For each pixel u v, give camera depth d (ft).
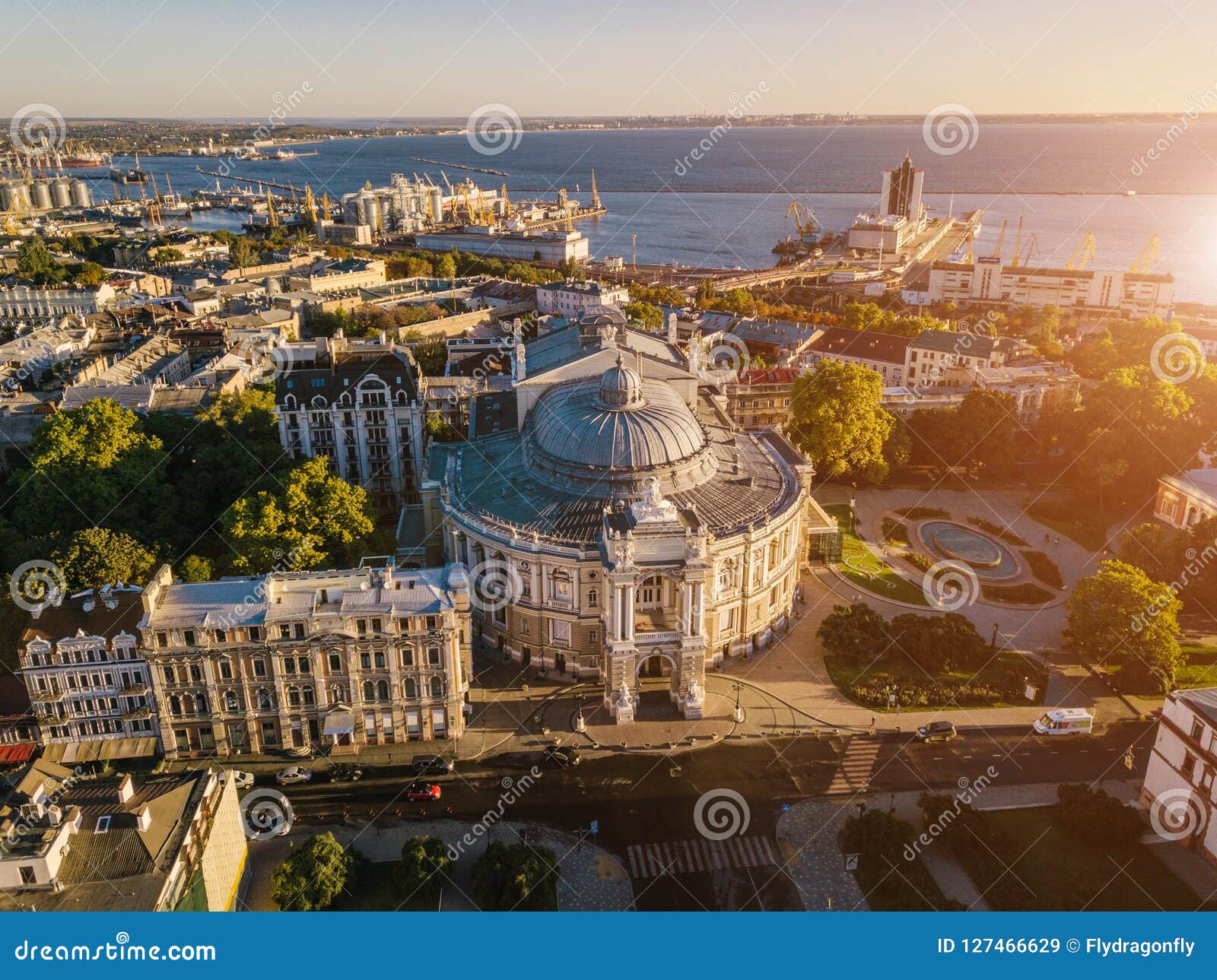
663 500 411.34
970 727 403.95
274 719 379.55
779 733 398.62
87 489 513.45
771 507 458.91
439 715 389.60
